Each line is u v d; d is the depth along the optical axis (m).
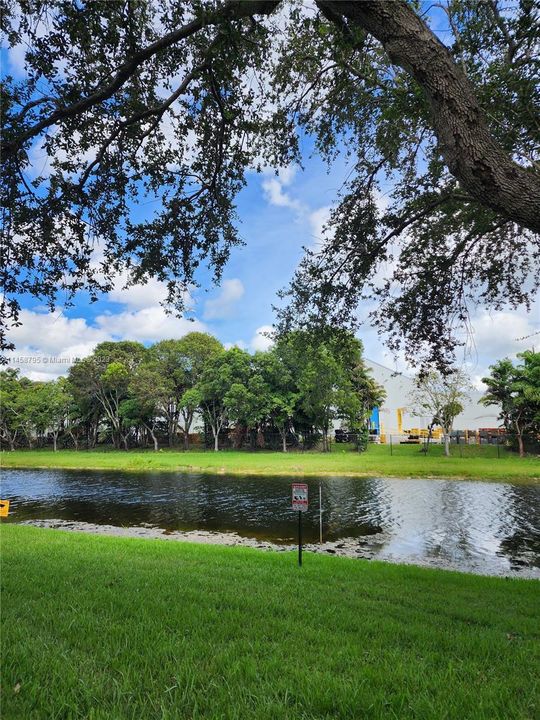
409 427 58.16
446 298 9.22
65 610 4.37
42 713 2.45
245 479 27.53
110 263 7.27
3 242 6.18
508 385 36.84
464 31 6.11
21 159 5.76
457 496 20.03
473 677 3.14
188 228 7.70
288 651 3.49
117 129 6.40
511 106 6.14
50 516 16.86
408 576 7.90
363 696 2.69
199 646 3.47
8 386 61.94
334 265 9.20
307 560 8.92
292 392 47.06
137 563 7.43
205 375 49.22
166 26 5.30
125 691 2.67
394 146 7.96
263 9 4.85
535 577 9.65
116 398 56.22
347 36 5.43
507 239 9.14
